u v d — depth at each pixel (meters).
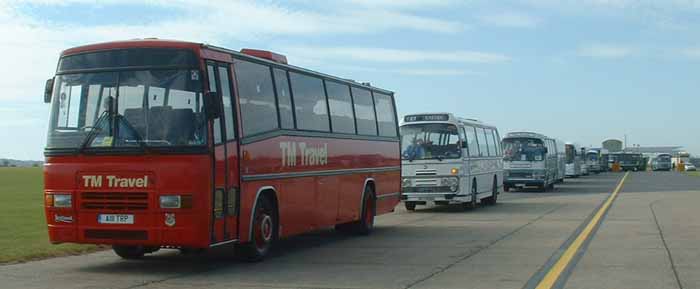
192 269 11.67
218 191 11.02
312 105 14.63
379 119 18.59
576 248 13.95
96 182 10.88
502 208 27.06
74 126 11.13
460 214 24.08
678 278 10.33
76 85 11.26
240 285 10.05
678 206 26.78
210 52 11.22
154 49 11.12
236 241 11.59
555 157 46.38
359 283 10.19
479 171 27.27
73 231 10.98
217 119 11.13
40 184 51.88
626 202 29.61
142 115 10.93
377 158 18.23
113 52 11.23
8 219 20.80
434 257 13.01
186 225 10.64
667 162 113.38
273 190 12.80
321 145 14.91
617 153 113.81
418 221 21.28
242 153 11.73
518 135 41.50
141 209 10.72
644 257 12.58
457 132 25.09
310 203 14.35
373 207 17.91
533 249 13.98
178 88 10.94
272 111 12.90
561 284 9.90
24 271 11.48
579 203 29.38
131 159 10.80
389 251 14.01
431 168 25.06
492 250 13.92
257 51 13.27
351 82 16.83
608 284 9.88
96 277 10.82
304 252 13.97
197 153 10.73
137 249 12.85
